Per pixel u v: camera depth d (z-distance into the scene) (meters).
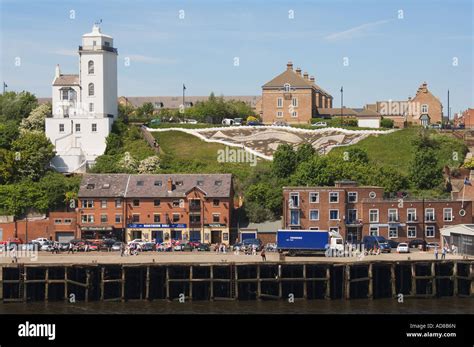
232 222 168.12
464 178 187.00
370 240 154.88
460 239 147.75
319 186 171.62
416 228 162.38
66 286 126.88
